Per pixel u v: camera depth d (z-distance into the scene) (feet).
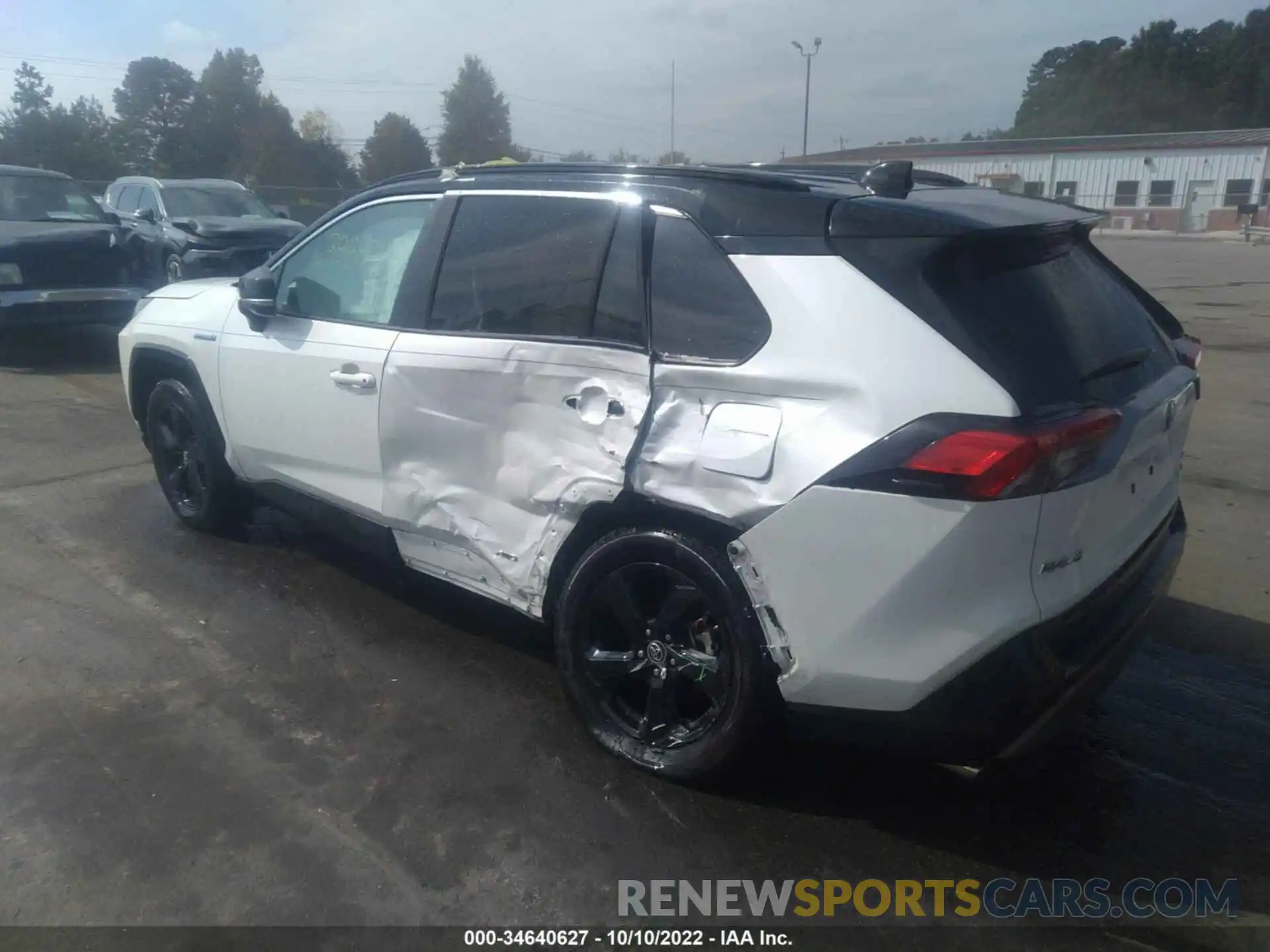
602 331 10.44
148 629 13.66
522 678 12.51
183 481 17.02
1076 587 8.80
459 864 9.18
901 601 8.46
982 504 8.04
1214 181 137.39
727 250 9.65
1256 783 10.69
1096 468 8.57
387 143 191.11
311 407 13.42
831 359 8.78
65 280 31.73
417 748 10.98
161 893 8.75
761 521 8.97
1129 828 9.92
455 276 11.95
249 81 211.20
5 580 15.14
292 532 17.21
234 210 46.16
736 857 9.38
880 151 171.01
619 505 10.04
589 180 11.01
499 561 11.48
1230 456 23.09
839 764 10.77
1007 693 8.43
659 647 10.16
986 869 9.32
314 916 8.53
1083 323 9.47
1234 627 14.34
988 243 8.98
